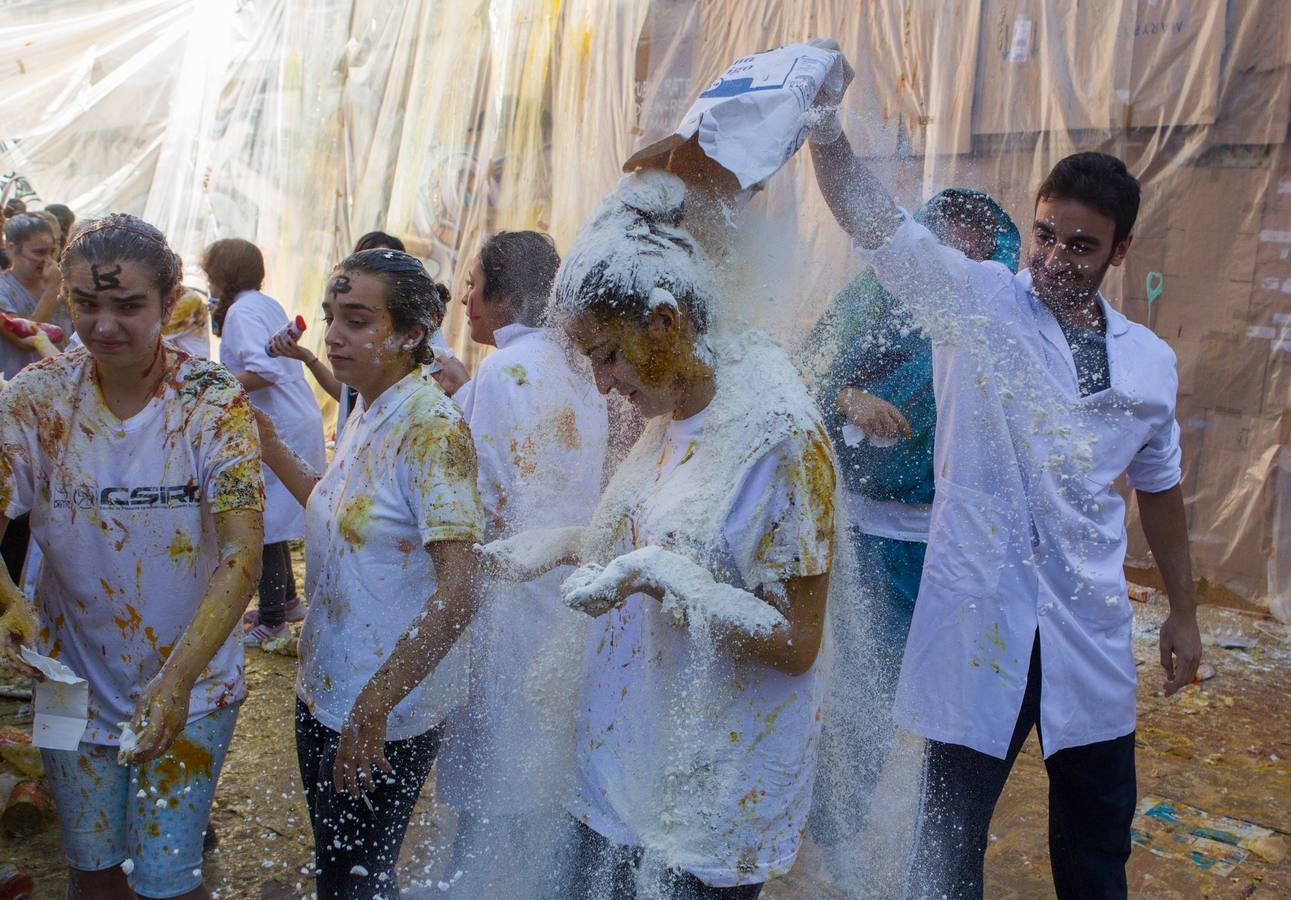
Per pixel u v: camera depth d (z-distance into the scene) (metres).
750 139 2.01
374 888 2.47
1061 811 2.68
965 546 2.56
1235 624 5.81
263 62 9.80
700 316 1.98
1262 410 5.86
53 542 2.42
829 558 1.94
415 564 2.44
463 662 2.55
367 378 2.46
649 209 1.99
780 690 2.00
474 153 8.39
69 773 2.46
